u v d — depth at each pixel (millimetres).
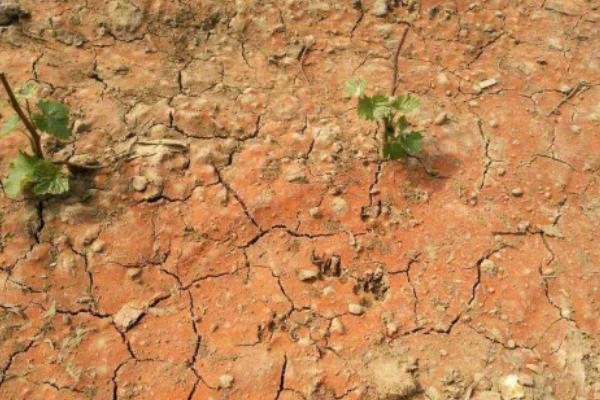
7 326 1283
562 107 1623
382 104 1419
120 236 1381
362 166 1498
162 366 1268
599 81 1672
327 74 1638
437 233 1428
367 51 1683
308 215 1435
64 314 1302
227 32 1681
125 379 1254
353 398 1250
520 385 1264
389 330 1315
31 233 1364
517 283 1375
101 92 1545
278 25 1691
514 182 1501
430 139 1545
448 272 1384
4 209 1382
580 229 1450
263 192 1449
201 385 1255
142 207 1413
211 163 1473
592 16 1790
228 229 1408
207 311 1326
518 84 1653
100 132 1486
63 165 1427
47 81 1541
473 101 1616
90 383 1247
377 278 1376
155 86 1570
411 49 1694
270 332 1310
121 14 1649
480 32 1737
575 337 1322
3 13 1605
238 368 1271
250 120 1543
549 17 1783
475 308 1347
